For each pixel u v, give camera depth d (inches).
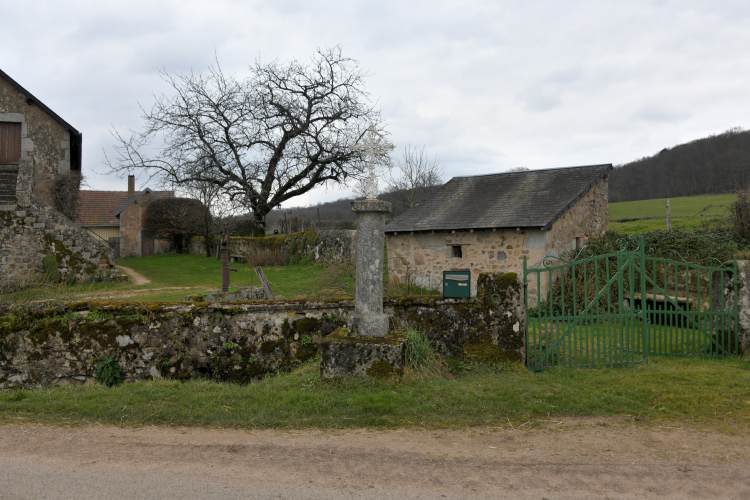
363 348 256.1
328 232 876.6
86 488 147.9
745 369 283.0
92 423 210.8
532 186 632.4
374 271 272.2
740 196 624.1
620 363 295.1
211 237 1207.6
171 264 1047.0
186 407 227.6
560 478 153.2
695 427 196.5
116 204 1520.7
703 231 581.3
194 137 1009.5
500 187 657.6
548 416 211.5
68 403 236.1
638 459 166.9
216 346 320.5
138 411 223.8
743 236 598.9
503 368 281.7
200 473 158.6
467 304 298.2
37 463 167.3
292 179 1083.9
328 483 150.9
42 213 719.1
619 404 222.2
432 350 288.0
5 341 318.0
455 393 234.8
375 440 186.9
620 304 302.8
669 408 217.2
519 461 166.2
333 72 1039.6
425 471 159.2
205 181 1052.5
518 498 140.3
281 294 562.9
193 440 188.9
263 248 1005.2
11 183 759.1
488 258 576.4
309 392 244.1
